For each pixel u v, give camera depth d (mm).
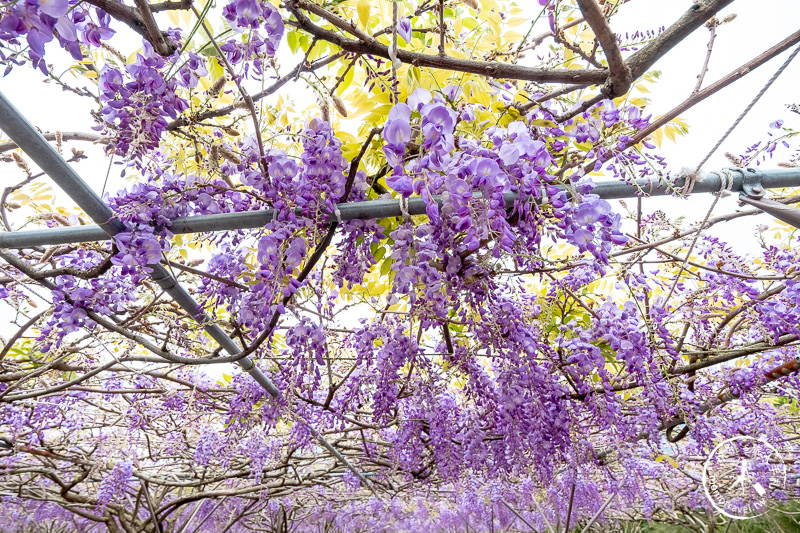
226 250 1758
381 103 1590
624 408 2498
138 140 1106
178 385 3426
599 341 2248
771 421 3182
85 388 2834
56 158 1132
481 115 1588
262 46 1204
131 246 1394
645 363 2078
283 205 1380
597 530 8125
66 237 1421
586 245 1260
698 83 1296
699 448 2508
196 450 4004
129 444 4117
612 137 1353
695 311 2557
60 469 4559
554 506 5191
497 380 2158
